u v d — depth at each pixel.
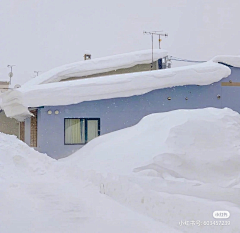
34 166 11.74
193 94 20.09
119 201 7.57
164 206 6.46
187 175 11.26
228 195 9.00
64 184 9.29
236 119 14.37
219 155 12.14
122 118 18.83
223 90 20.64
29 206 6.73
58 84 18.20
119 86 18.48
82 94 17.94
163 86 19.33
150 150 12.20
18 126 25.12
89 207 6.81
